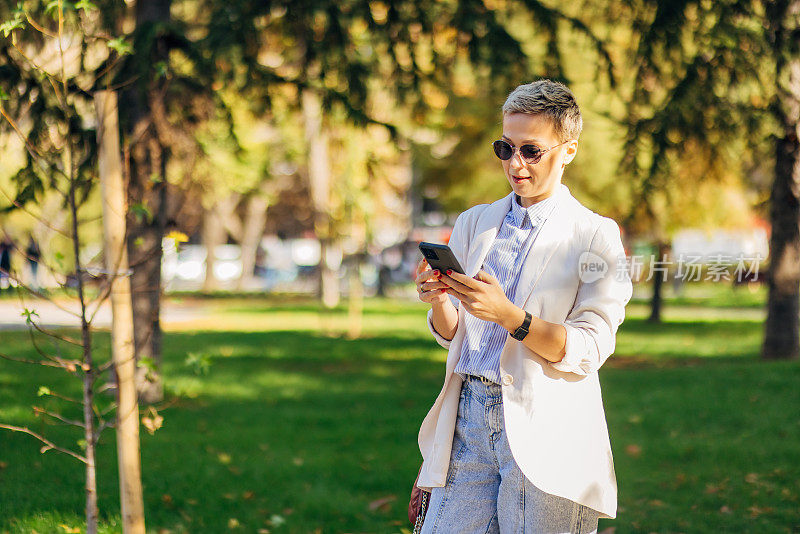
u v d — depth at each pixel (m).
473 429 2.47
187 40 7.53
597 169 13.74
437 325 2.56
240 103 8.50
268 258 42.88
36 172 6.38
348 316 21.86
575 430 2.33
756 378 9.63
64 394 9.28
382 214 31.03
